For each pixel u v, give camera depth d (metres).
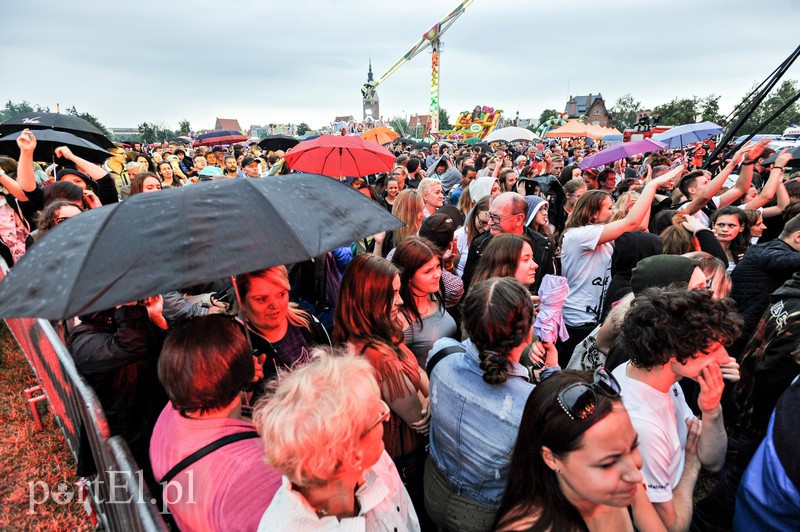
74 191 3.03
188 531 1.17
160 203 1.24
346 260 3.52
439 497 1.62
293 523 0.95
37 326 2.45
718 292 2.30
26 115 5.61
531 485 1.16
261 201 1.29
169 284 1.04
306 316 2.20
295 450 0.86
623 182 6.27
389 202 5.84
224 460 1.16
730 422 2.52
